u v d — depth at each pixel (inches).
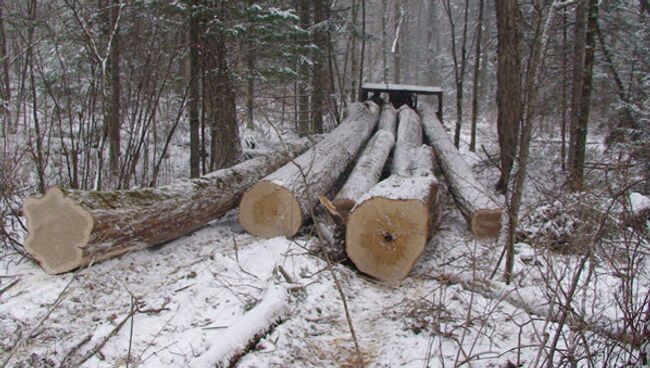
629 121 402.3
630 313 96.0
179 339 119.6
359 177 233.6
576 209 170.7
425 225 168.7
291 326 131.7
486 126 778.2
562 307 98.0
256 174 244.4
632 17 537.0
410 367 115.3
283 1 402.3
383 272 172.4
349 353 124.2
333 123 471.2
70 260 146.9
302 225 213.3
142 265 164.9
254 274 159.9
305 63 453.1
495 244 195.2
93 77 226.8
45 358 109.6
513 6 283.1
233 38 303.6
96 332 121.4
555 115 492.7
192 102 294.0
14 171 211.6
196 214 191.9
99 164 214.1
